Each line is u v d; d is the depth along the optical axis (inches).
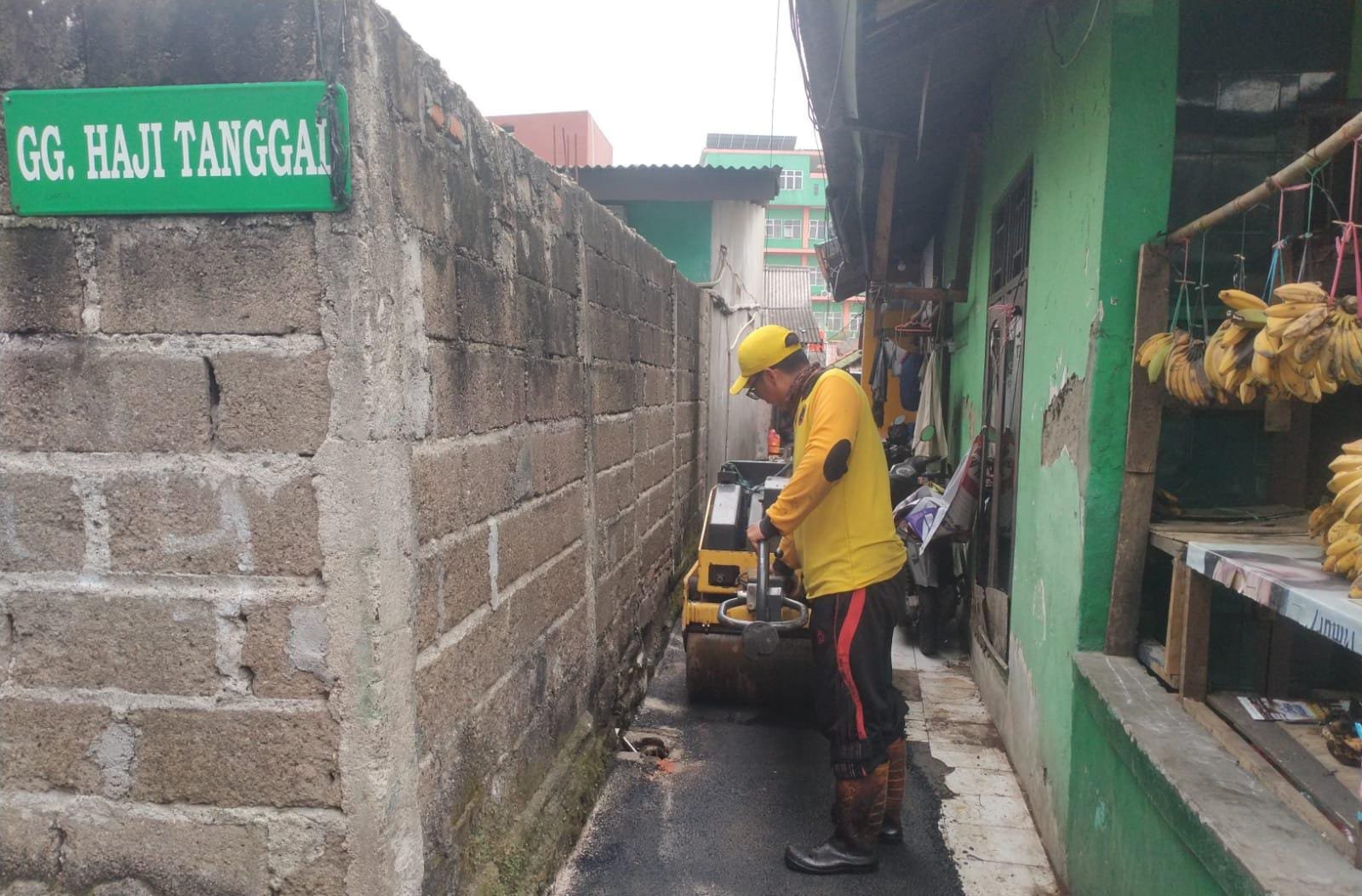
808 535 124.2
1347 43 120.8
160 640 73.2
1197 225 100.0
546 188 119.2
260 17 66.9
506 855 100.0
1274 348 77.2
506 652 103.6
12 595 73.9
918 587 220.5
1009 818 138.8
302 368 69.4
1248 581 80.6
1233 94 122.9
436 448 82.1
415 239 76.6
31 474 72.7
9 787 76.0
